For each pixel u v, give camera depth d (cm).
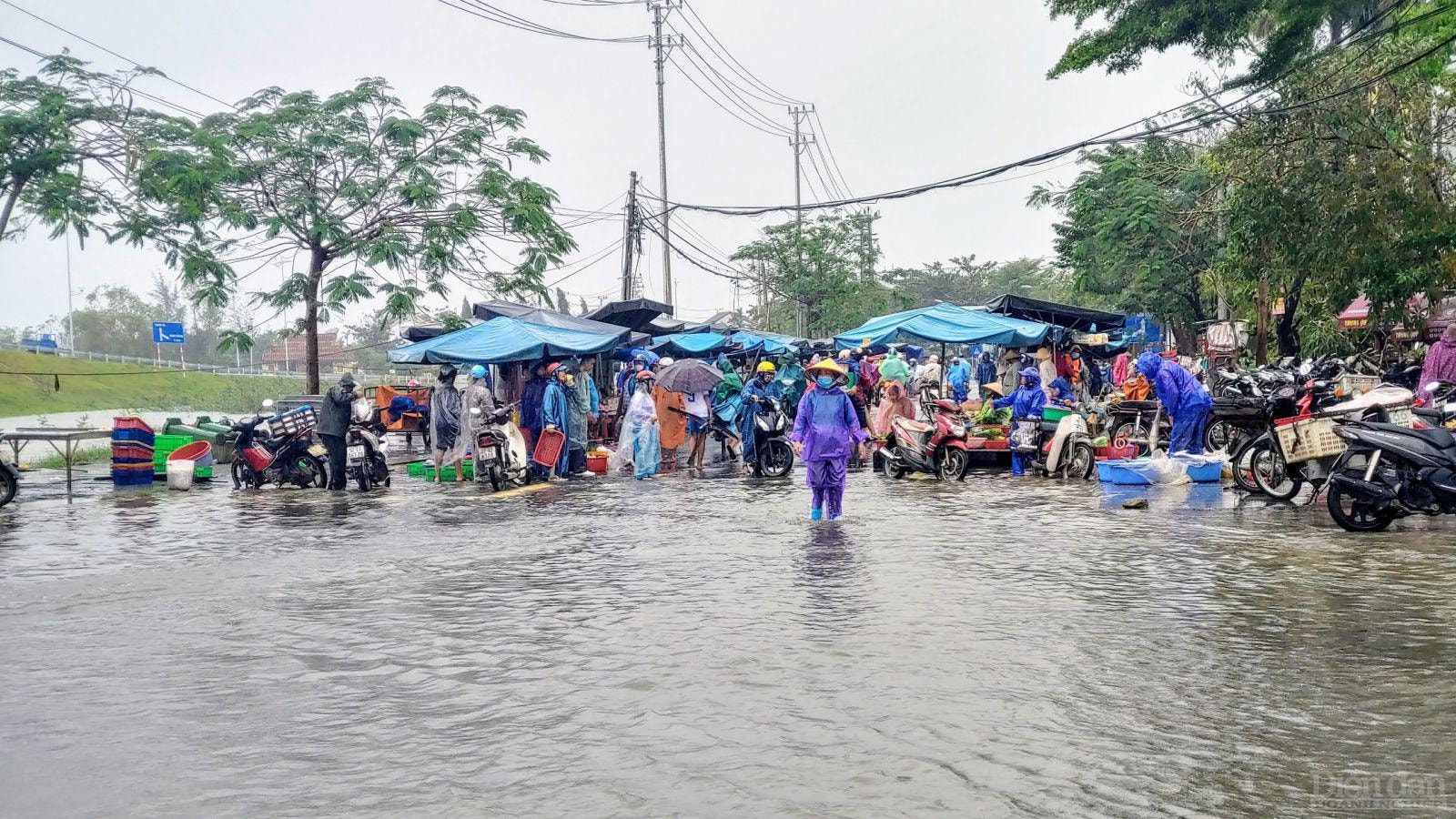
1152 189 3344
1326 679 561
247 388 7525
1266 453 1284
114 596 827
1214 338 2706
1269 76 1742
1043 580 833
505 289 2586
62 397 6191
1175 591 785
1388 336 2408
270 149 2358
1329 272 1908
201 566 958
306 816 401
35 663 629
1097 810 397
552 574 890
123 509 1429
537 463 1708
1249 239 2073
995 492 1451
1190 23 1730
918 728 489
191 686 576
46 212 1689
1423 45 1925
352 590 837
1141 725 491
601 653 629
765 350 2948
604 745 473
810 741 474
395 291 2398
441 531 1155
